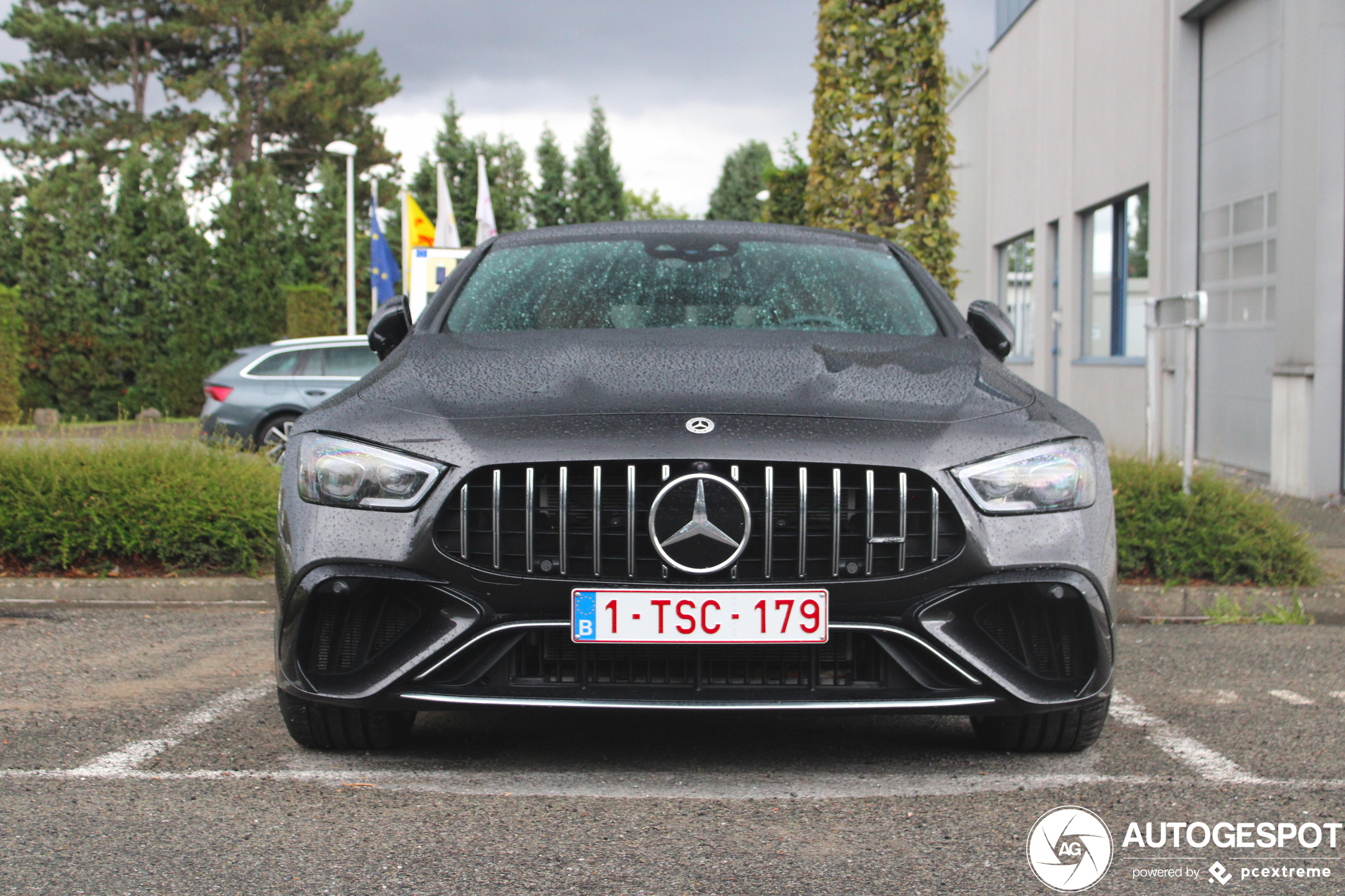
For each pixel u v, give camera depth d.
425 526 2.80
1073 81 14.36
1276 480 9.28
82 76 40.22
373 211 20.58
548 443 2.79
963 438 2.88
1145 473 6.04
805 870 2.41
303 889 2.30
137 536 5.93
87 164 24.45
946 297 4.12
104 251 24.00
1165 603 5.58
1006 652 2.88
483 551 2.80
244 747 3.31
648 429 2.80
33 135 41.44
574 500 2.79
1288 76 8.94
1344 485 8.78
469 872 2.39
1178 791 2.93
